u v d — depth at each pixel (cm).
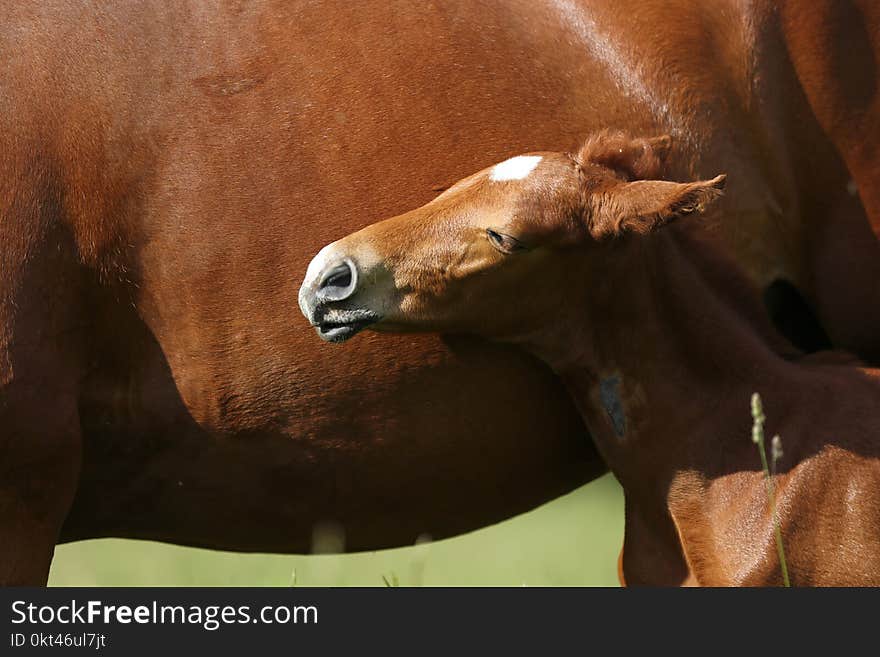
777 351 863
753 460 817
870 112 841
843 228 856
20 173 771
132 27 796
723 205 835
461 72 813
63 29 791
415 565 1280
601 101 826
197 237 789
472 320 809
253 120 796
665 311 833
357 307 788
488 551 1778
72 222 778
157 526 849
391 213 807
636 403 838
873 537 786
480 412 830
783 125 849
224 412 805
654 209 754
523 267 797
